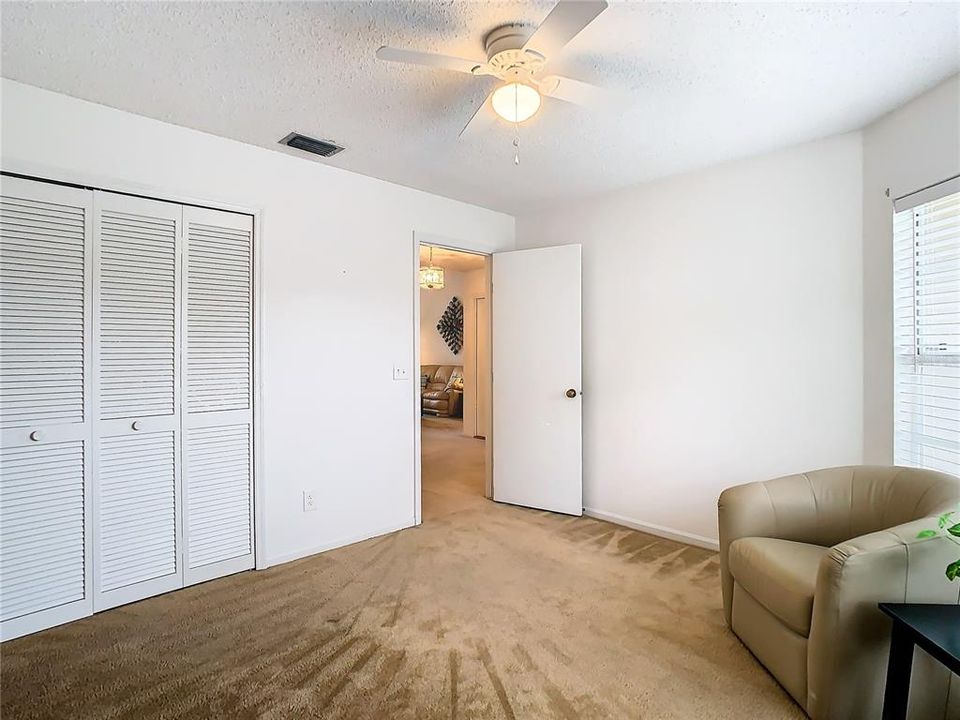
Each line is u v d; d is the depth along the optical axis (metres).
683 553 3.00
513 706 1.69
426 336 9.62
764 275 2.84
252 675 1.85
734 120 2.40
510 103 1.78
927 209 2.20
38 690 1.77
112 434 2.34
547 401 3.82
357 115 2.37
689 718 1.64
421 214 3.51
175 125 2.47
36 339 2.15
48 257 2.17
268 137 2.62
